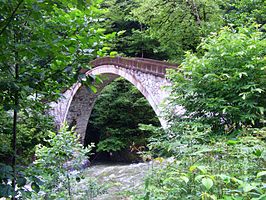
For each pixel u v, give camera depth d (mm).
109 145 16125
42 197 3287
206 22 9734
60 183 3670
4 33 1636
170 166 2363
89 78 2117
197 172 1948
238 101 3842
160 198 1984
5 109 1846
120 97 16781
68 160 3814
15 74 1938
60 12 1963
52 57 1923
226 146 2172
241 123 3848
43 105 2287
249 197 1456
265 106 3818
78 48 2033
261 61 3764
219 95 4004
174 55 11836
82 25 2006
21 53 1729
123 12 18031
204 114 4191
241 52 3801
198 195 1748
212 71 4109
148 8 10961
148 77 9227
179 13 10602
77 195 4004
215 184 1686
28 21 1646
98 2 2074
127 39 19219
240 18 8344
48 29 1774
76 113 16719
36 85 2004
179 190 1906
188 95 4293
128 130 16328
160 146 3205
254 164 1957
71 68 1997
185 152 2373
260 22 8133
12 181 1826
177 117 4391
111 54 2338
